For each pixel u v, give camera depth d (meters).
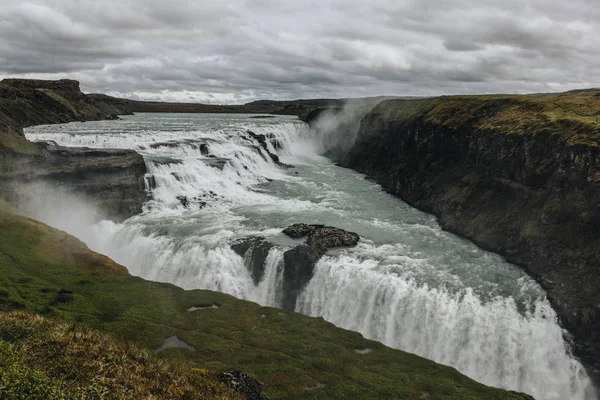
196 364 29.44
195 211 64.94
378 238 54.47
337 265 45.56
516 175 54.53
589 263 40.34
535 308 39.88
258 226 57.53
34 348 21.58
